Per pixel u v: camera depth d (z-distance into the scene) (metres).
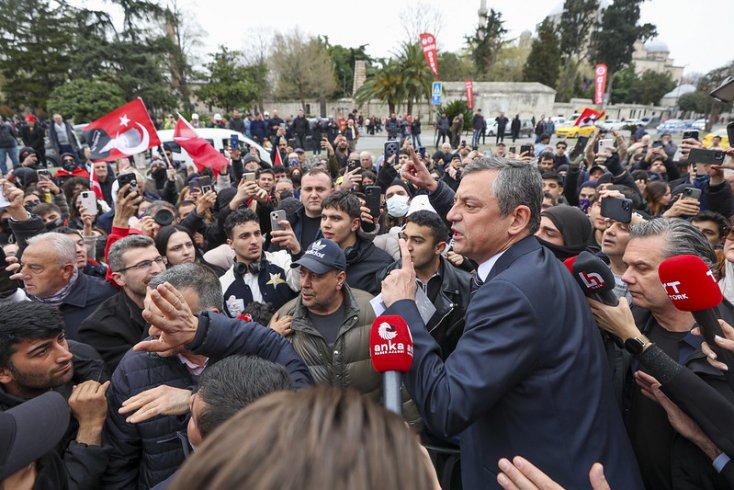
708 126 31.28
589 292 1.44
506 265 1.41
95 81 26.39
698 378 1.29
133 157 12.26
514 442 1.29
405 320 1.42
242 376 1.26
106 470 1.75
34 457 1.19
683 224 1.60
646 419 1.58
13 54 30.11
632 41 53.59
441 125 22.47
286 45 40.91
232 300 3.14
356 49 52.59
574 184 6.08
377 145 25.25
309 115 43.09
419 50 31.25
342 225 3.29
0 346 1.56
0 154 12.56
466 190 1.44
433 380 1.29
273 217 3.18
